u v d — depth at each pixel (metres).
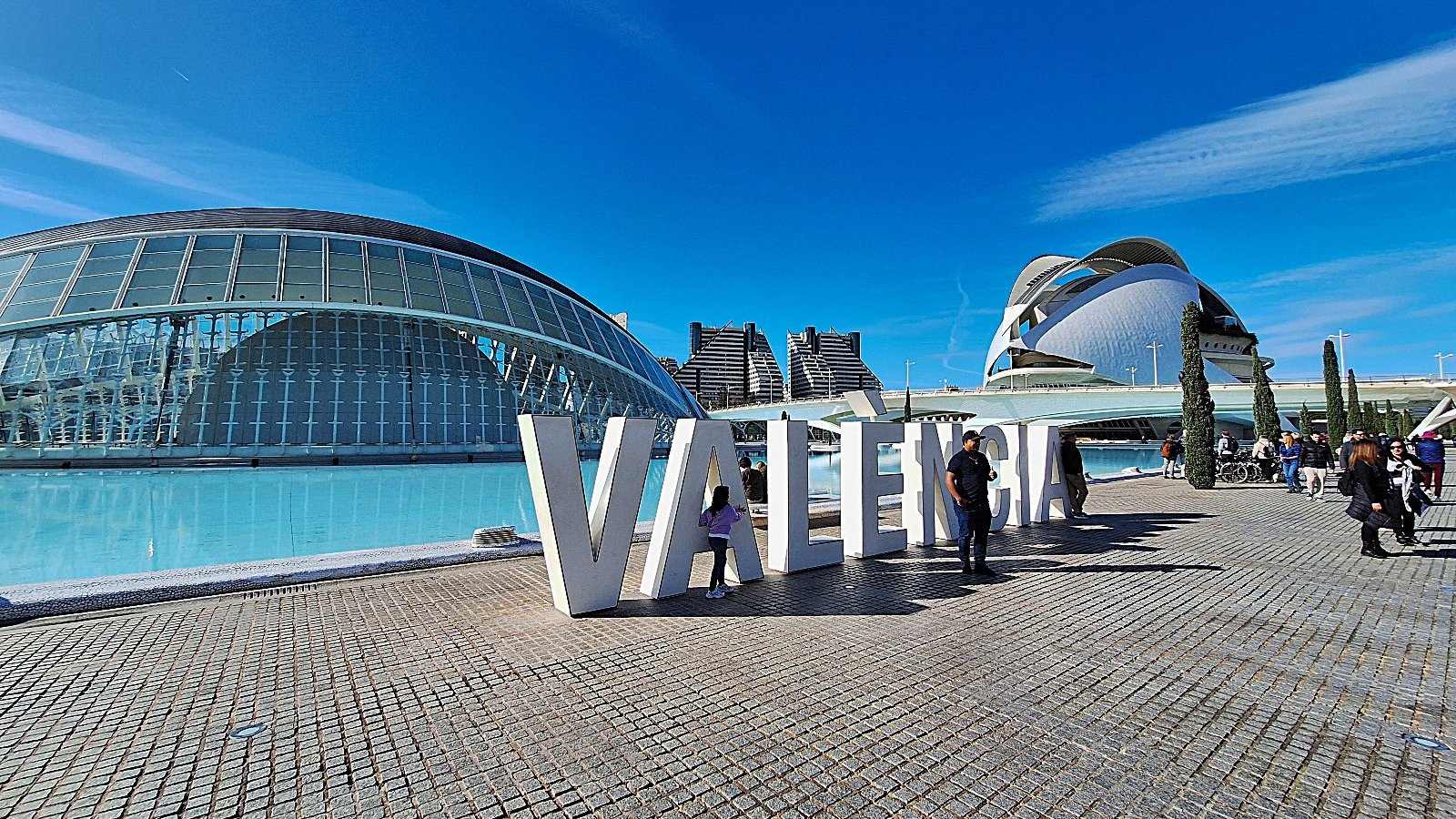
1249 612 7.25
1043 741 4.27
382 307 36.91
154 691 5.10
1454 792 3.65
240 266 36.31
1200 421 21.94
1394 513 10.13
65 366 31.00
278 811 3.49
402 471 29.69
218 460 30.44
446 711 4.73
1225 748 4.18
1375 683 5.23
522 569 9.39
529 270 50.72
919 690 5.09
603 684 5.21
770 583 8.66
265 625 6.77
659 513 8.27
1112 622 6.88
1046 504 13.89
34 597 7.08
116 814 3.47
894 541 10.70
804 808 3.51
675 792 3.67
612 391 44.97
